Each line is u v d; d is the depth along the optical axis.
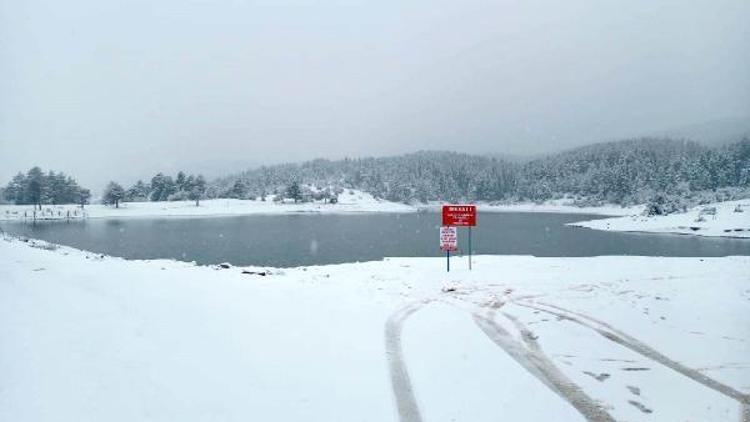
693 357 8.77
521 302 12.95
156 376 6.51
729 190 153.00
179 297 10.21
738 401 7.01
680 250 54.22
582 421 6.39
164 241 65.88
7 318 7.70
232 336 8.42
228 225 102.19
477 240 69.25
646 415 6.57
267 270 17.98
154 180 188.50
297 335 9.06
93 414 5.43
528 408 6.71
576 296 13.69
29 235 74.88
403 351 8.77
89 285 10.46
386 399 6.82
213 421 5.73
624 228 87.69
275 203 187.50
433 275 17.20
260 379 7.00
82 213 138.88
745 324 10.79
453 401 6.86
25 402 5.41
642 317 11.40
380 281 15.83
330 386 7.07
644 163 196.62
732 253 50.38
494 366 8.21
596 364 8.41
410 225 103.88
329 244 61.91
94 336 7.38
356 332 9.72
